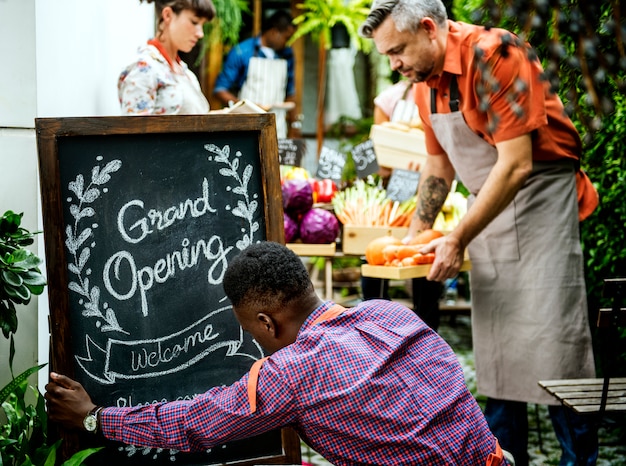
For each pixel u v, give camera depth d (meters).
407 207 3.99
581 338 3.28
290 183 3.67
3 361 2.62
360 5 7.03
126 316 2.17
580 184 3.54
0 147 2.58
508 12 1.94
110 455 2.14
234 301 1.98
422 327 1.99
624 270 3.95
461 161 3.39
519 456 3.45
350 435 1.83
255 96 6.77
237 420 1.86
